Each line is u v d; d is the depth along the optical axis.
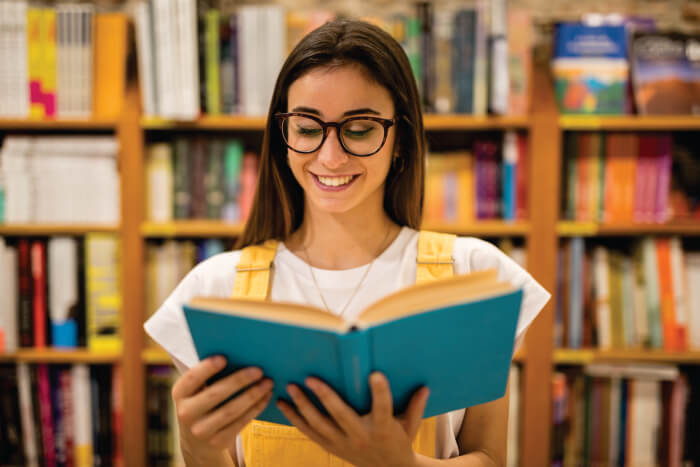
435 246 0.97
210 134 2.22
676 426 2.03
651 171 2.00
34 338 2.06
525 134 2.02
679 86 2.02
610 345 2.04
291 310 0.68
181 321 0.97
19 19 1.98
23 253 2.04
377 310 0.67
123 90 2.03
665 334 2.04
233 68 2.00
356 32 0.87
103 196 2.04
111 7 2.29
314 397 0.70
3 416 2.09
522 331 0.95
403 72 0.91
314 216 0.98
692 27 2.25
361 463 0.72
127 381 2.04
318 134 0.85
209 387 0.69
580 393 2.08
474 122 1.95
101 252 2.05
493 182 2.03
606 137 2.01
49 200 2.04
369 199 0.97
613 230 1.97
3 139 2.20
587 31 2.03
